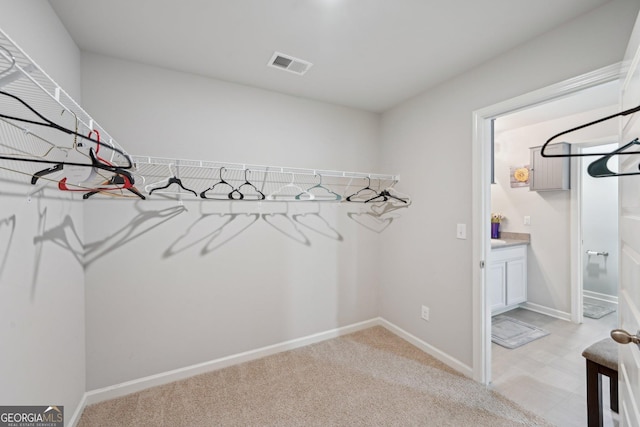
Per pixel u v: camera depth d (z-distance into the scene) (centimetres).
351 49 185
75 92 173
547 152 328
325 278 271
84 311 181
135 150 196
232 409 178
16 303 113
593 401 153
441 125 231
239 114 230
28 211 121
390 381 206
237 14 151
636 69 94
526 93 175
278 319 249
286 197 251
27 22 120
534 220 349
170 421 169
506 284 337
